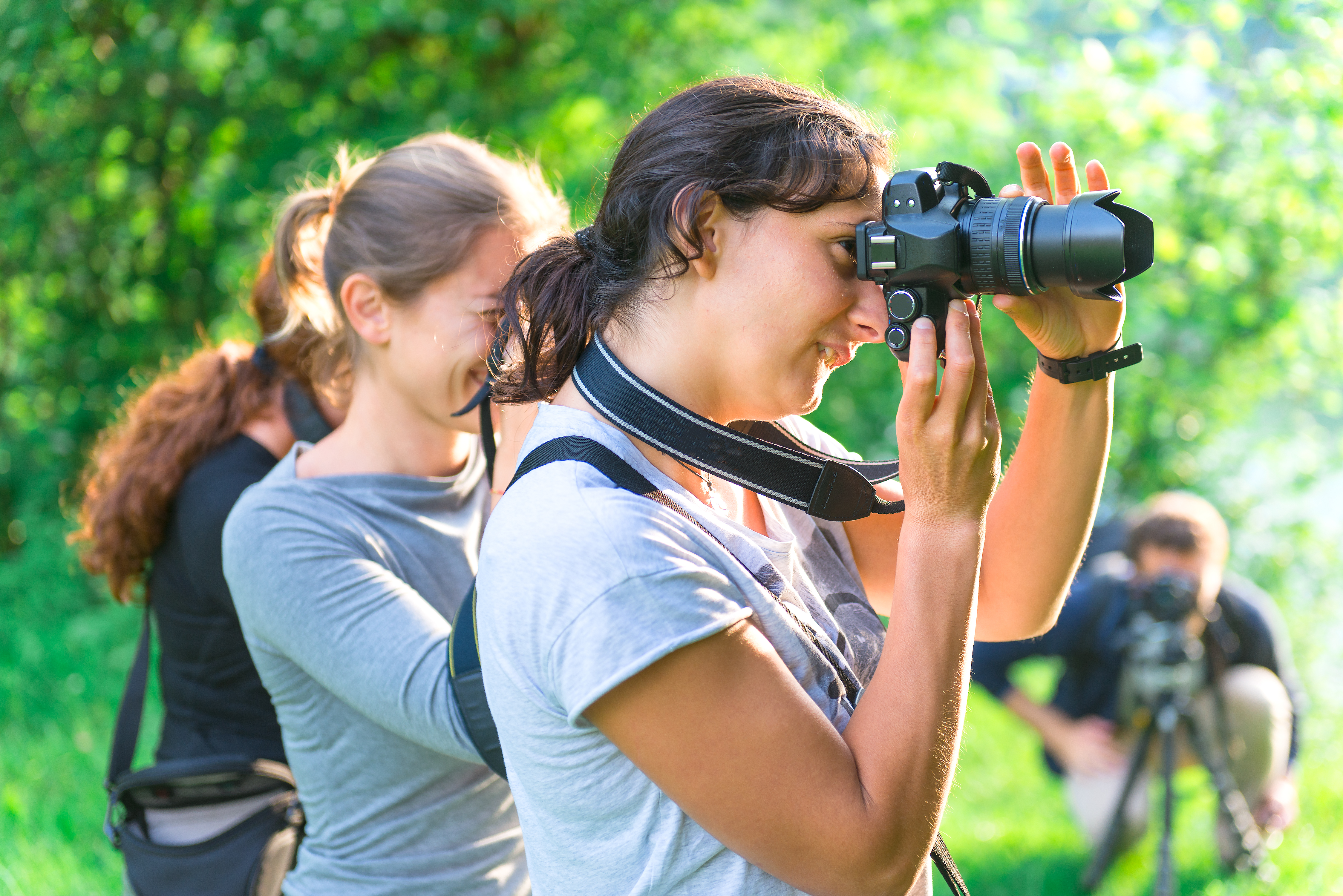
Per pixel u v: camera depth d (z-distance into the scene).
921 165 10.46
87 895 5.33
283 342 3.23
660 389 1.82
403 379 2.78
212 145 11.27
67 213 11.10
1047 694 9.73
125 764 3.14
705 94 1.83
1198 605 5.97
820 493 1.87
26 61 10.23
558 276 1.92
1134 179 10.31
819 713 1.66
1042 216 1.74
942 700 1.68
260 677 3.03
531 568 1.67
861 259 1.75
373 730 2.61
